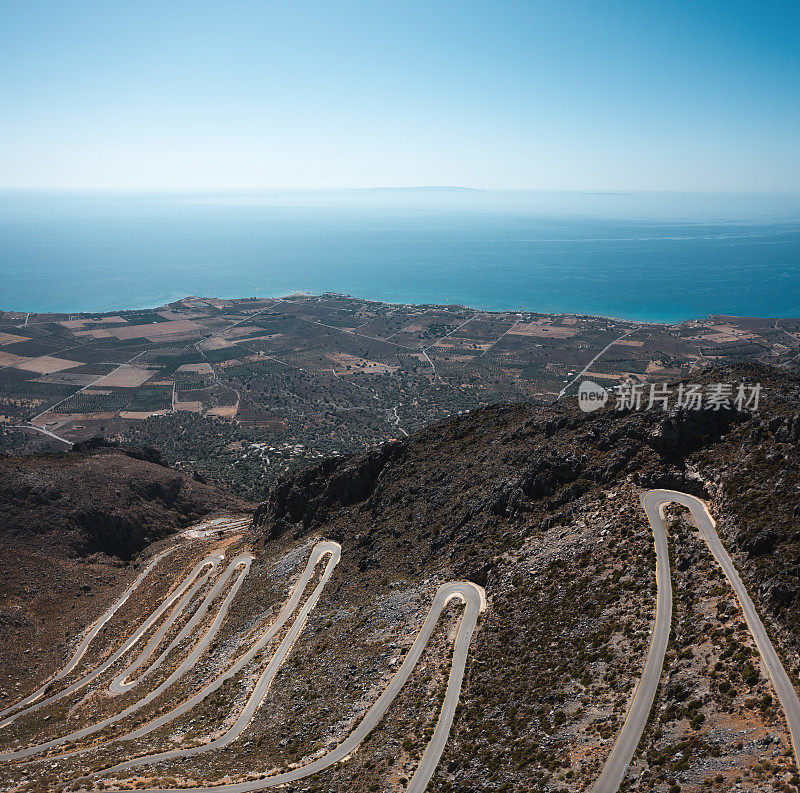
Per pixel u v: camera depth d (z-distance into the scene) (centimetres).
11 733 9750
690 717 5612
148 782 6906
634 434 9781
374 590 10556
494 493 10775
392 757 6562
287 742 7575
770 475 7875
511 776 5741
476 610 8681
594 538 8538
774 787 4594
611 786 5212
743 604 6531
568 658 6962
